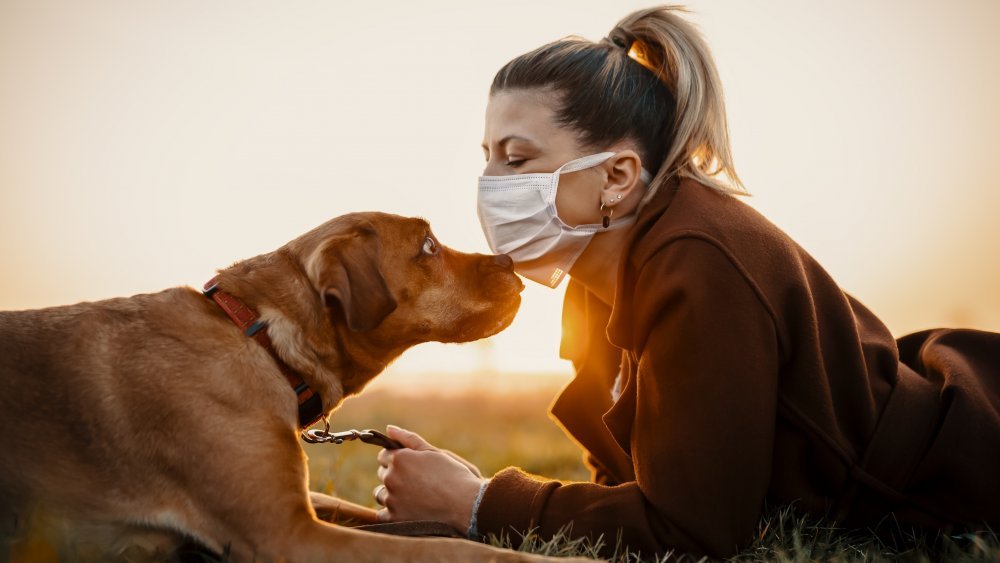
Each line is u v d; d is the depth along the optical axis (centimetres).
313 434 288
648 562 243
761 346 248
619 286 274
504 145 299
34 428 238
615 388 314
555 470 554
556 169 291
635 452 258
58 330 254
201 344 254
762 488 247
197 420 240
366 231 279
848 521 273
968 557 229
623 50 313
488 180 302
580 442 333
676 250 257
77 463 238
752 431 244
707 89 299
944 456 263
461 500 267
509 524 258
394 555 221
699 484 240
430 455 279
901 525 268
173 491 238
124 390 244
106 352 251
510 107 296
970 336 318
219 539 235
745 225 265
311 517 237
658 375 253
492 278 305
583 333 339
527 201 295
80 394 243
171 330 257
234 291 272
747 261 254
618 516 247
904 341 344
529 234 299
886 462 267
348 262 268
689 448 242
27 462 235
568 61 294
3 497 232
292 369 266
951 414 269
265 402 252
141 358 249
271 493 234
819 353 260
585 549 246
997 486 261
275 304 270
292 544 227
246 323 265
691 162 297
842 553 242
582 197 293
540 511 256
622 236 302
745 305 249
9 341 249
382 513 295
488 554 221
